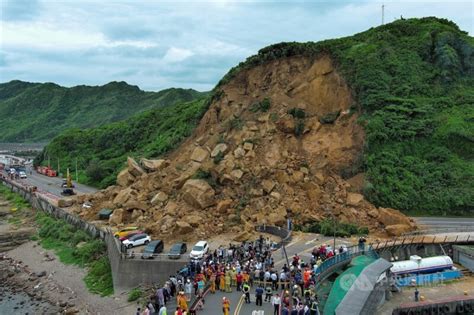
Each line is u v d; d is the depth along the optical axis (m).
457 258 53.38
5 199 105.62
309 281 35.88
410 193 67.62
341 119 76.88
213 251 50.22
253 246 50.03
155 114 138.50
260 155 70.25
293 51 88.56
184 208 63.44
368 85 79.81
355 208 62.56
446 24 99.19
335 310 35.31
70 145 153.00
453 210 66.88
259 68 90.44
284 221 59.84
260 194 64.06
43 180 122.12
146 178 75.38
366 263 42.97
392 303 42.25
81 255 60.22
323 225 57.94
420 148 74.69
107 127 157.25
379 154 71.81
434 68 87.94
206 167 70.19
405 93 81.62
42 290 52.12
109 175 110.00
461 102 82.06
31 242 71.06
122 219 66.06
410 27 94.69
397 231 57.09
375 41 89.88
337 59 84.12
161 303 35.00
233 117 82.00
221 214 62.19
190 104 135.00
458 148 74.62
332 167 70.00
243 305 34.41
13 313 46.31
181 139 97.88
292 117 76.00
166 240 57.41
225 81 93.88
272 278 37.09
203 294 36.03
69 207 80.81
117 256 49.72
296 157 70.12
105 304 45.84
